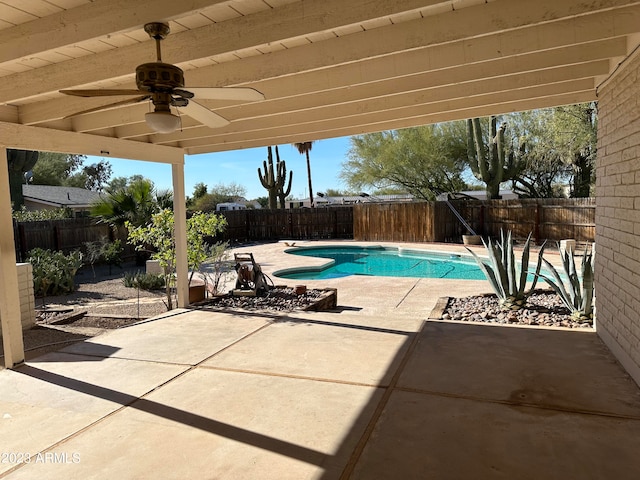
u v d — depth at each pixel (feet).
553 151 49.44
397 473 7.98
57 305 25.39
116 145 18.06
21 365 14.10
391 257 49.37
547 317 18.17
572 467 8.02
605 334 14.42
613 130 13.26
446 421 9.77
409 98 15.19
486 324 17.37
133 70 10.28
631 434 9.05
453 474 7.90
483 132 59.06
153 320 19.24
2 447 9.23
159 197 39.91
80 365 13.97
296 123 17.06
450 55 11.18
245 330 17.34
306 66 10.77
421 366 13.01
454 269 41.42
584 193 53.26
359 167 67.26
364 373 12.61
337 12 8.54
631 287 11.82
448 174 64.08
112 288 31.07
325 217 65.51
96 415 10.56
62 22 8.79
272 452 8.76
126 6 8.25
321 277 36.83
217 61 11.59
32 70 11.48
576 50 11.62
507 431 9.29
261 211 66.33
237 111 15.74
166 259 23.30
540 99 16.58
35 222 38.04
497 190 54.08
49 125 15.53
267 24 9.05
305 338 16.06
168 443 9.21
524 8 8.80
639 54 10.89
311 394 11.34
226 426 9.84
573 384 11.49
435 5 7.94
